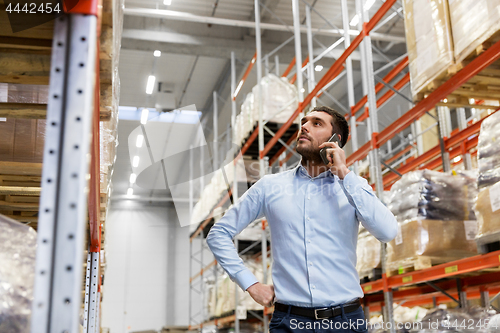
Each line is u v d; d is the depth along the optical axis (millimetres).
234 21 10234
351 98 7203
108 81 1737
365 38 5133
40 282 1110
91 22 1239
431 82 3791
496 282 4488
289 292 2135
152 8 11070
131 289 20062
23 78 1877
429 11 3807
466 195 4098
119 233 20734
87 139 1187
